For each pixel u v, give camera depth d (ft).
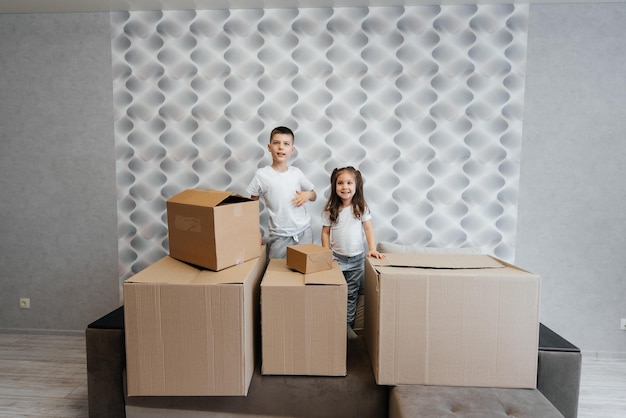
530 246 7.82
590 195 7.66
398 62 7.58
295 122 7.79
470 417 4.32
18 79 8.17
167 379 4.88
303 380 5.24
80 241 8.44
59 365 7.46
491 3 7.39
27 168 8.37
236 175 7.99
